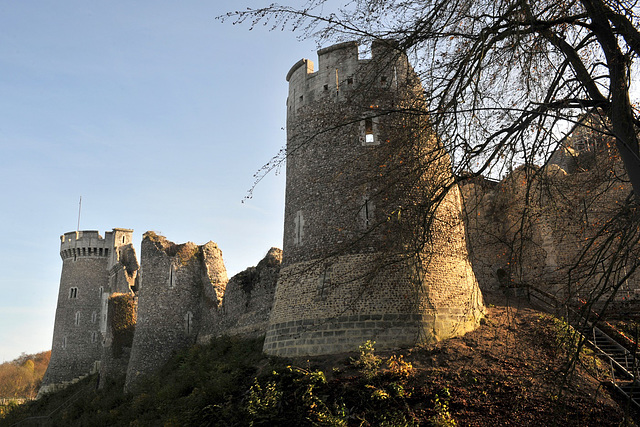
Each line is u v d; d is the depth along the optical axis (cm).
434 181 905
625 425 751
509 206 969
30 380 8406
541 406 1403
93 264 5397
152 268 3384
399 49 893
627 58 841
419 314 1795
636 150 827
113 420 2603
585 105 847
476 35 859
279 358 1923
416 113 884
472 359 1639
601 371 1614
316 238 2055
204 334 3250
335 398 1533
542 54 875
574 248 2220
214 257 3481
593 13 854
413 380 1555
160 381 2856
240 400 1720
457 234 1938
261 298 2792
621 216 800
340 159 2084
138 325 3331
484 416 1400
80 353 5134
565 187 962
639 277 2130
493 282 2475
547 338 1542
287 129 2355
